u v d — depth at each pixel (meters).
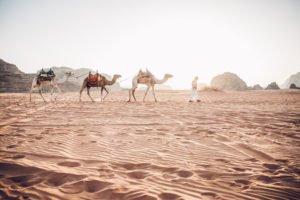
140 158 4.25
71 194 2.90
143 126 7.52
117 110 11.97
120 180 3.28
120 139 5.67
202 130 6.89
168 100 21.22
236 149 4.86
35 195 2.86
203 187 3.08
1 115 10.00
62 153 4.50
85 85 17.80
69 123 8.02
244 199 2.78
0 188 3.04
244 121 8.65
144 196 2.81
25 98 24.56
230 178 3.38
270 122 8.44
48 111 11.54
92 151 4.65
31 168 3.67
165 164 3.94
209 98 25.83
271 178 3.38
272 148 4.94
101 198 2.80
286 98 26.91
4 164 3.83
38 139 5.62
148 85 18.27
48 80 18.00
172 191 2.95
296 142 5.45
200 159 4.21
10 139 5.60
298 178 3.39
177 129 7.03
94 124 7.84
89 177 3.36
